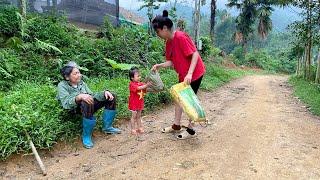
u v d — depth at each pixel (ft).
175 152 17.94
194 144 19.21
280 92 49.52
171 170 15.75
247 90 50.39
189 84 18.49
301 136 21.61
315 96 40.86
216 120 25.30
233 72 91.30
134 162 16.69
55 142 17.90
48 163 16.48
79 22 47.62
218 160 16.90
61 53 33.09
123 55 40.63
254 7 147.23
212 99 37.22
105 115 20.30
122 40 42.68
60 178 15.03
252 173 15.48
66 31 39.37
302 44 78.23
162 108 28.96
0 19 33.47
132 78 20.35
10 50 30.83
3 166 15.85
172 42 18.88
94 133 20.48
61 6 45.62
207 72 61.57
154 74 20.07
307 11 66.44
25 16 35.70
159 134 21.03
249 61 151.02
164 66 19.75
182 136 19.98
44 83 28.07
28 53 31.94
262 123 24.53
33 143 17.17
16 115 17.51
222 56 133.90
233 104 33.53
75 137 19.10
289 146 19.31
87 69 31.78
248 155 17.63
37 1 43.14
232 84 60.08
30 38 34.37
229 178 14.96
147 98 27.58
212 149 18.43
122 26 50.06
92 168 16.05
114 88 27.27
